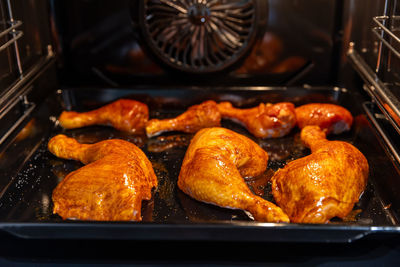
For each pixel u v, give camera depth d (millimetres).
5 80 793
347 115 855
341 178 682
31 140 816
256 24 903
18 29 828
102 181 676
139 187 684
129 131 874
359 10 898
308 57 936
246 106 923
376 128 787
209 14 883
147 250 629
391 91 794
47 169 778
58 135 819
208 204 707
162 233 608
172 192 731
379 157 755
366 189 738
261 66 939
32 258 626
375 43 854
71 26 908
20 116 830
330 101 915
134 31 908
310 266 617
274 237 609
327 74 947
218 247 628
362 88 910
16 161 768
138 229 607
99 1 894
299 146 832
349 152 719
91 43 920
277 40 923
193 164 705
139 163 719
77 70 939
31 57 871
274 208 664
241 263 621
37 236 612
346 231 607
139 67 936
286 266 618
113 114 870
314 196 662
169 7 884
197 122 861
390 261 617
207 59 920
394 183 702
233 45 915
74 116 873
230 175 687
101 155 746
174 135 866
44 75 904
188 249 629
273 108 842
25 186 744
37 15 890
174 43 909
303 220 657
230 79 947
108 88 916
